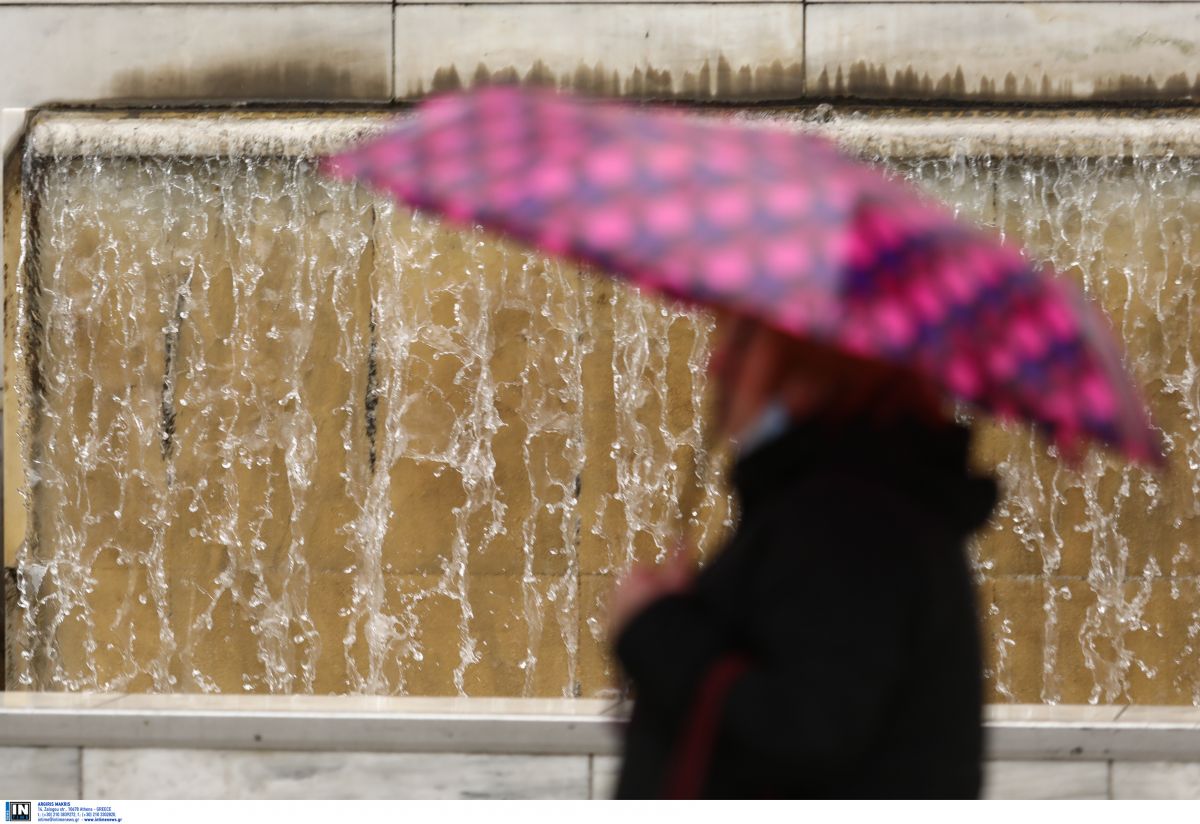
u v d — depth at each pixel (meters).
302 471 20.47
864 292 4.84
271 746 12.59
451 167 5.45
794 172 5.23
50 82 21.27
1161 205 20.00
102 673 20.52
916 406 5.44
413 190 5.37
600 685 20.17
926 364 4.82
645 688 5.22
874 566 4.96
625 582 5.68
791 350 5.43
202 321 20.62
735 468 5.54
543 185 5.21
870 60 20.69
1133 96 20.52
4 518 20.53
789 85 20.73
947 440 5.53
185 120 20.81
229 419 20.55
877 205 5.18
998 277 5.33
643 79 20.81
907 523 5.12
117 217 20.73
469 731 12.45
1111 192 20.02
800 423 5.41
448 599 20.31
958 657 5.16
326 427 20.48
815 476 5.28
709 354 20.09
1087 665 19.91
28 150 20.81
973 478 5.55
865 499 5.13
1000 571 19.95
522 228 5.04
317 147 20.44
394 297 20.39
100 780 12.71
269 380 20.52
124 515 20.61
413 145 5.65
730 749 5.04
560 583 20.23
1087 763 12.20
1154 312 20.02
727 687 4.88
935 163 20.06
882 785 5.04
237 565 20.48
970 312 5.09
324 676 20.36
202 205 20.64
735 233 4.92
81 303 20.75
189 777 12.66
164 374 20.62
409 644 20.31
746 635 5.16
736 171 5.20
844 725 4.66
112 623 20.53
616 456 20.20
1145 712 12.91
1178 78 20.45
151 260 20.67
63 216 20.78
